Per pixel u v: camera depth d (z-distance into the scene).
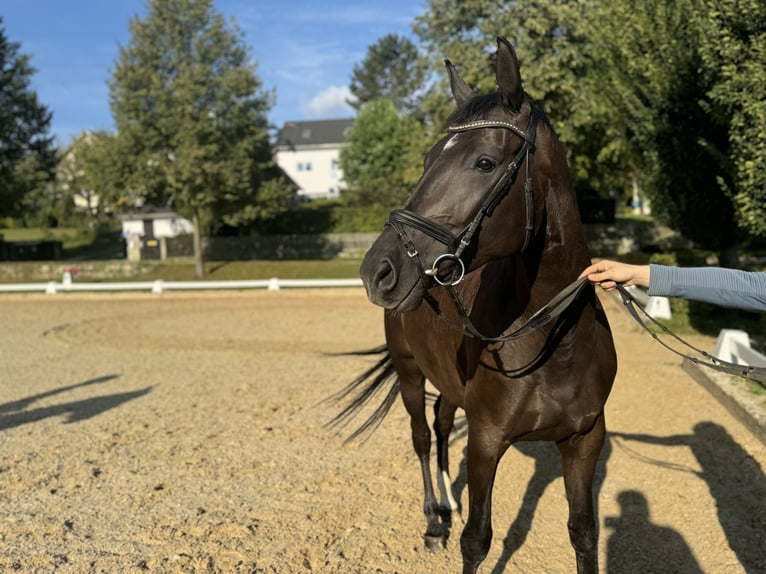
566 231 2.39
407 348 3.90
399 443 5.62
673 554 3.63
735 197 8.13
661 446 5.34
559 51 21.67
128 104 22.84
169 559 3.65
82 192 50.84
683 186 11.07
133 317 14.70
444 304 3.05
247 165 24.64
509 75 2.17
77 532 4.04
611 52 12.19
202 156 23.25
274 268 26.73
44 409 7.10
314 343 10.99
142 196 23.80
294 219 35.75
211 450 5.55
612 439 5.55
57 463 5.30
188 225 39.22
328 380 8.23
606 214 29.23
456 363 2.95
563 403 2.52
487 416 2.62
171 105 23.34
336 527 4.02
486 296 2.68
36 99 28.48
